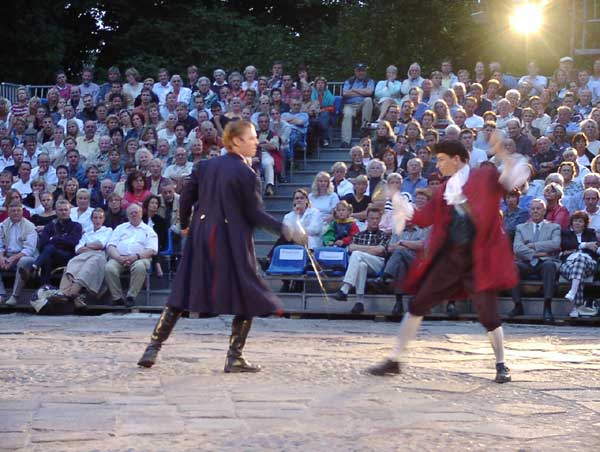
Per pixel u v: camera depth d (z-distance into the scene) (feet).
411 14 81.20
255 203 22.06
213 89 62.34
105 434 16.19
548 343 31.09
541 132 53.31
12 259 43.50
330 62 84.07
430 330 35.53
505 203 42.96
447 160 21.89
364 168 49.98
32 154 55.52
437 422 17.58
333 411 18.25
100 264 42.55
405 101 54.85
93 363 23.66
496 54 80.33
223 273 21.75
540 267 40.50
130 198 46.16
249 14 98.94
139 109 58.59
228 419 17.44
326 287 43.50
